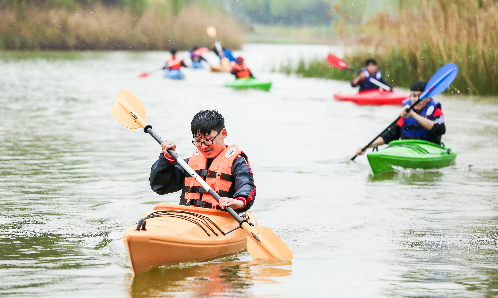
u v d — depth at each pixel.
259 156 16.58
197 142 8.95
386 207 11.48
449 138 20.06
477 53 33.47
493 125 22.91
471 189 13.07
